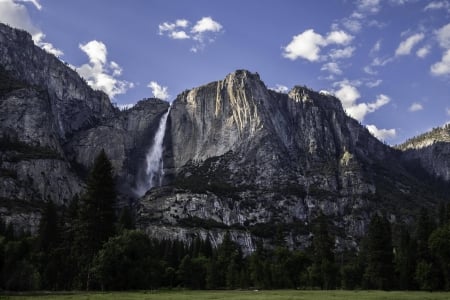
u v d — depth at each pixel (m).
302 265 183.88
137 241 125.75
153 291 113.94
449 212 177.38
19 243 128.88
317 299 85.75
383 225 164.75
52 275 128.38
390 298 92.00
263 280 172.88
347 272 174.75
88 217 127.75
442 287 144.88
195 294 105.06
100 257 116.06
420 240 170.62
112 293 98.00
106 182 130.88
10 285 109.69
